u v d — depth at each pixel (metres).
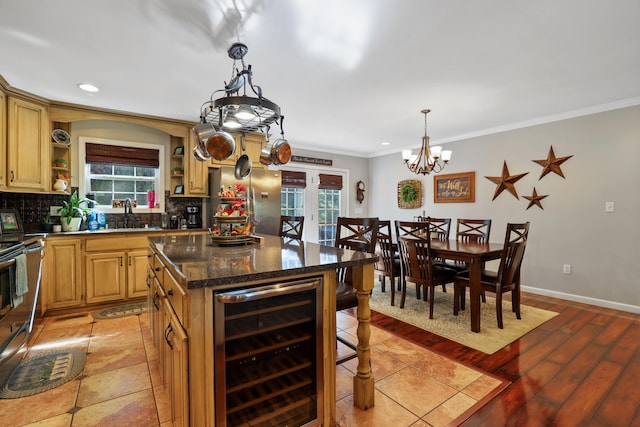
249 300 1.28
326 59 2.37
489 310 3.37
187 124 4.03
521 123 4.11
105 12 1.80
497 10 1.81
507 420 1.65
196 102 3.31
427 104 3.39
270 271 1.30
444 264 3.75
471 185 4.68
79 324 2.94
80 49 2.21
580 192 3.66
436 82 2.81
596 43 2.17
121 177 4.00
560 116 3.76
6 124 2.89
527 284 4.11
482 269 3.38
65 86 2.89
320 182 5.82
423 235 3.33
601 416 1.68
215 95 3.08
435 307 3.47
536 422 1.63
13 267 2.06
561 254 3.81
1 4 1.72
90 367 2.17
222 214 2.18
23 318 2.29
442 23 1.93
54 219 3.51
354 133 4.68
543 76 2.70
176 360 1.36
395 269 3.74
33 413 1.70
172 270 1.51
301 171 5.62
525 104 3.42
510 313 3.28
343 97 3.18
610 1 1.73
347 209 6.15
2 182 2.85
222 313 1.25
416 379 2.04
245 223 2.27
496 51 2.28
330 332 1.55
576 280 3.70
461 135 4.76
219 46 2.17
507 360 2.29
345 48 2.22
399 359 2.30
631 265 3.32
